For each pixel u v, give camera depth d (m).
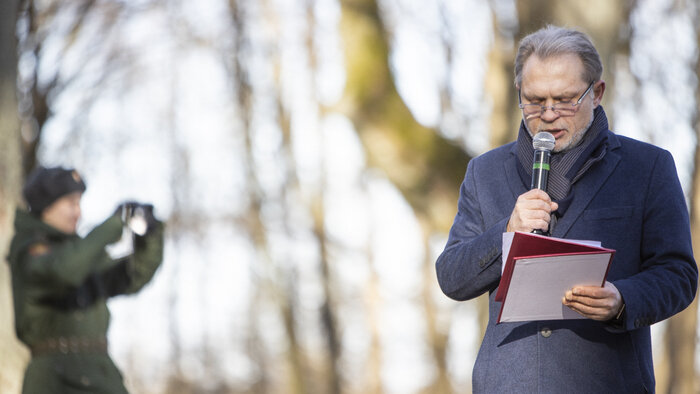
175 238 24.52
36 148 12.33
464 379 20.56
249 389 28.98
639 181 4.17
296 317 20.72
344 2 12.99
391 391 24.14
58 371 5.70
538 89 4.10
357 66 12.77
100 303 5.92
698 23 13.53
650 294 3.92
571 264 3.80
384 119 12.56
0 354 7.29
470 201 4.45
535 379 4.12
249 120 19.05
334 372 21.03
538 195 3.95
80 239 5.68
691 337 12.65
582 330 4.13
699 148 12.90
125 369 28.56
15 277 5.76
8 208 7.58
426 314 20.91
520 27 10.74
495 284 4.32
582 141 4.20
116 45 16.92
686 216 4.15
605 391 4.07
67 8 13.85
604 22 10.02
